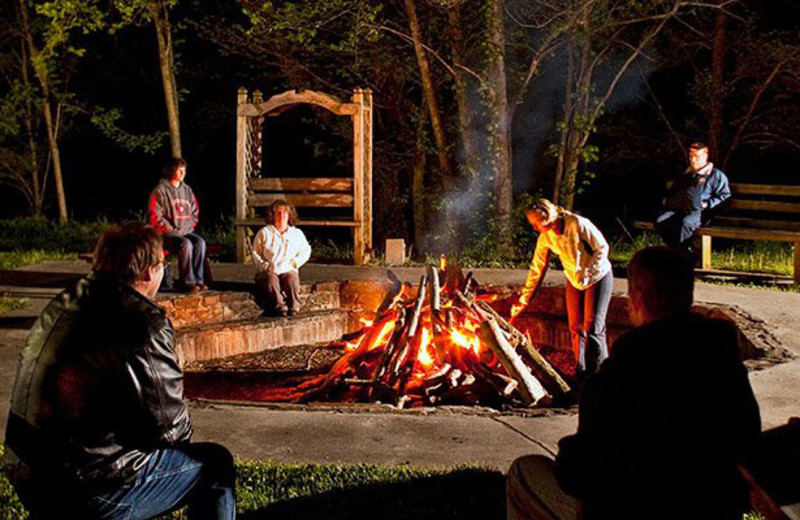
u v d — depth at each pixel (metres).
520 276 10.26
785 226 10.46
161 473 3.02
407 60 13.95
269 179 11.53
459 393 7.16
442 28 13.54
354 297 9.71
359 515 4.18
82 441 2.84
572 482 2.55
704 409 2.44
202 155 18.77
